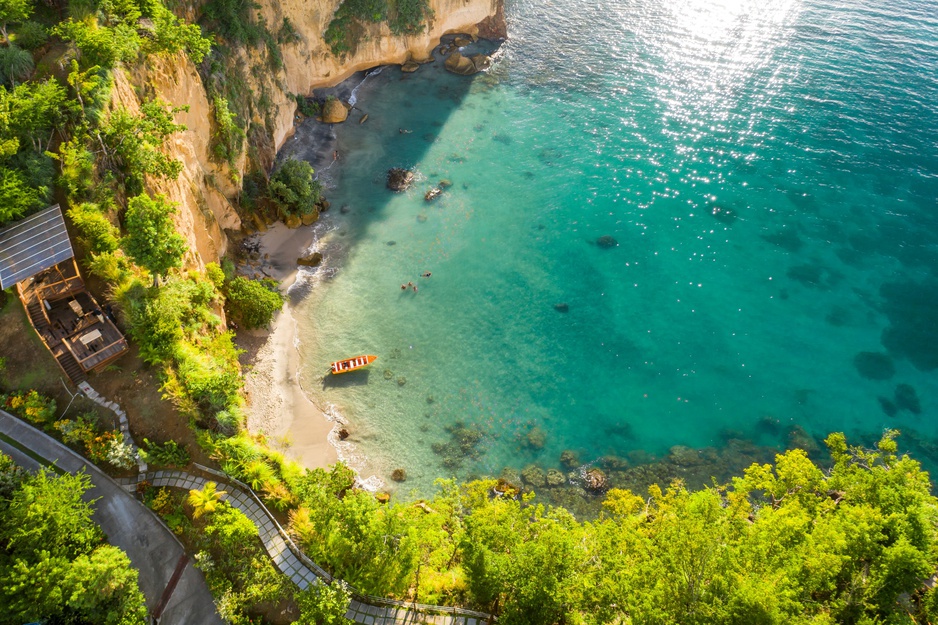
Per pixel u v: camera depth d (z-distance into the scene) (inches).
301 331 2353.6
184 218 2041.1
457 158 3115.2
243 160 2586.1
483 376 2319.1
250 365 2183.8
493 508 1589.6
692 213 2910.9
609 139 3250.5
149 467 1631.4
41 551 1306.6
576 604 1409.9
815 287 2635.3
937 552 1583.4
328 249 2640.3
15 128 1626.5
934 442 2177.7
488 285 2603.3
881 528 1594.5
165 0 2340.1
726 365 2390.5
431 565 1659.7
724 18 4033.0
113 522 1536.7
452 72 3595.0
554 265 2696.9
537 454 2134.6
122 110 1781.5
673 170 3093.0
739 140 3223.4
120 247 1710.1
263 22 2785.4
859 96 3417.8
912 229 2817.4
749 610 1307.8
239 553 1535.4
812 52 3732.8
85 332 1657.2
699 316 2539.4
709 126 3299.7
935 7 4097.0
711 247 2778.1
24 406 1576.0
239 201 2561.5
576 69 3666.3
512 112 3393.2
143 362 1699.1
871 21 3978.8
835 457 1818.4
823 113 3334.2
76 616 1332.4
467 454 2110.0
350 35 3282.5
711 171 3083.2
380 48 3449.8
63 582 1285.7
